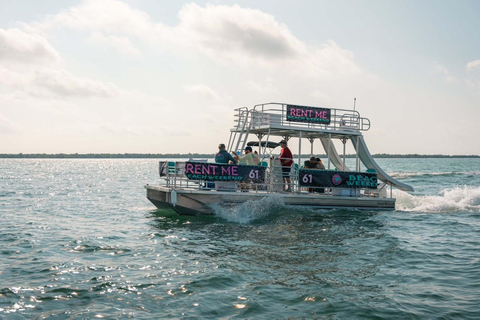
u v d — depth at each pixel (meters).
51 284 7.66
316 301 6.77
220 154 15.13
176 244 10.96
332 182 15.92
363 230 12.86
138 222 14.85
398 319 6.07
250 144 17.64
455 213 17.12
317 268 8.69
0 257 9.71
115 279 7.95
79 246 10.88
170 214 16.66
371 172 16.47
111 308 6.51
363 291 7.25
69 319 6.08
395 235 12.20
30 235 12.48
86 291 7.28
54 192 30.44
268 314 6.26
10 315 6.21
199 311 6.38
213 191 14.45
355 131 17.17
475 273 8.35
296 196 15.37
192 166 14.38
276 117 15.74
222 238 11.66
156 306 6.59
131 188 35.59
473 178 46.69
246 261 9.20
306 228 13.06
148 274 8.27
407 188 17.53
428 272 8.44
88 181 47.34
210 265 8.88
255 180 15.08
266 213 14.90
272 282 7.73
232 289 7.34
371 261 9.27
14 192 30.02
